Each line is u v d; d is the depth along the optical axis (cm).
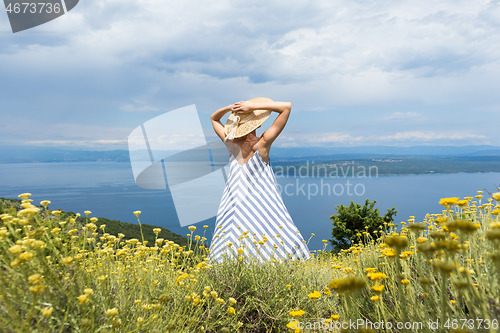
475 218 210
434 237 138
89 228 203
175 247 271
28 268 144
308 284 281
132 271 223
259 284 268
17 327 123
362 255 292
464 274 125
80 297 140
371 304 188
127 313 176
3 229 159
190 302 201
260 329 243
